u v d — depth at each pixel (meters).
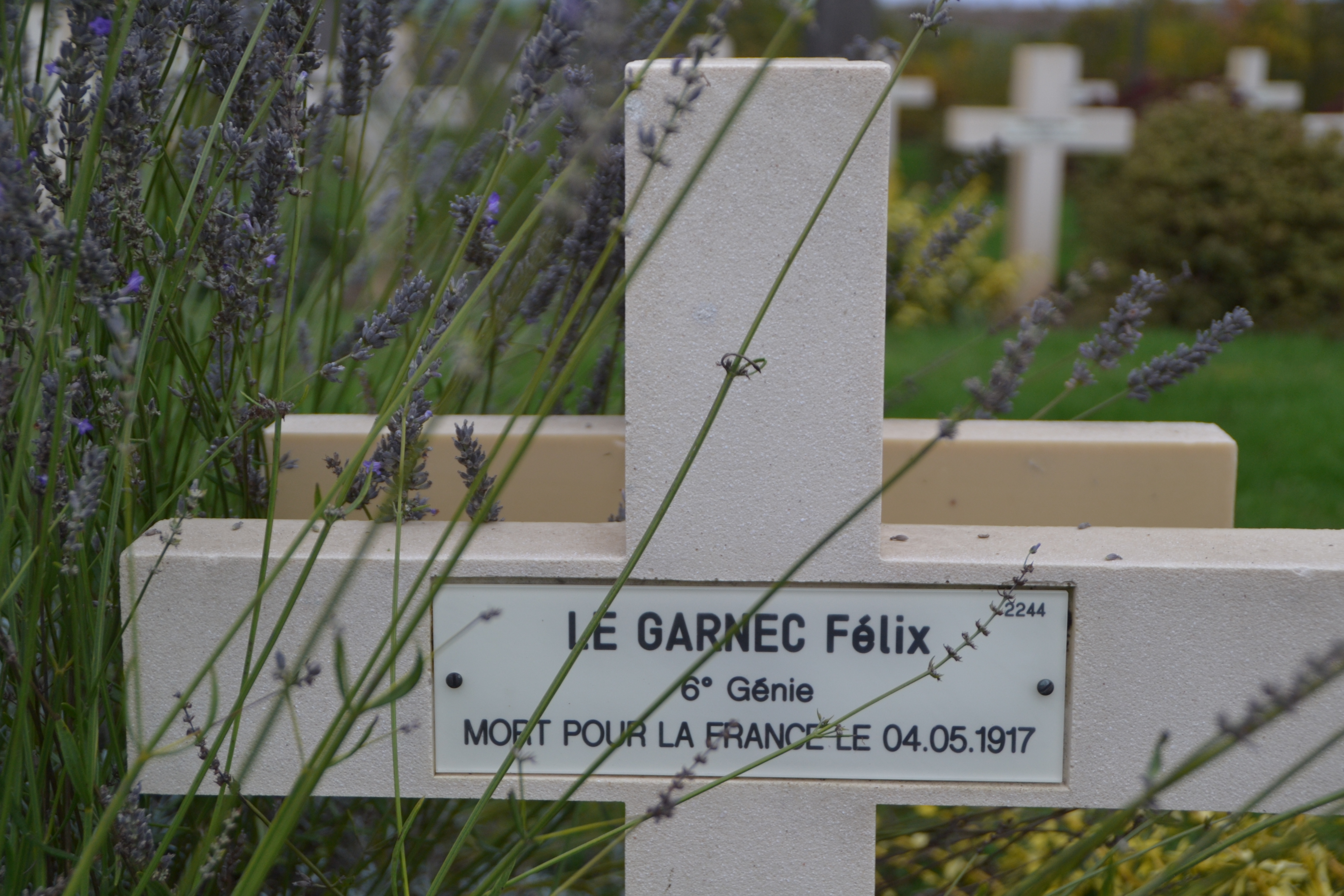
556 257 1.72
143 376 1.33
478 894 1.11
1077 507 1.73
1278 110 6.82
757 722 1.34
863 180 1.23
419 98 2.07
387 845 1.64
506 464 1.71
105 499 1.40
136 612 1.31
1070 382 1.65
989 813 1.64
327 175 2.20
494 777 1.34
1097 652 1.30
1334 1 12.70
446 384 1.76
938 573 1.30
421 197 2.09
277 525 1.40
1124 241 6.74
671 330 1.26
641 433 1.28
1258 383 5.13
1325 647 1.28
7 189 0.88
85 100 1.25
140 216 1.19
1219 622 1.29
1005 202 10.27
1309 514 3.46
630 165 1.23
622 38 1.61
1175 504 1.72
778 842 1.36
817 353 1.26
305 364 1.85
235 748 1.24
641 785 1.35
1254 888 1.61
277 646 1.32
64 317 1.01
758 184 1.23
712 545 1.30
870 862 1.36
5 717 1.23
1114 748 1.32
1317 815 1.31
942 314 6.73
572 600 1.32
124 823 1.08
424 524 1.43
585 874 1.76
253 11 1.63
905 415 4.30
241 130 1.31
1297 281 6.54
